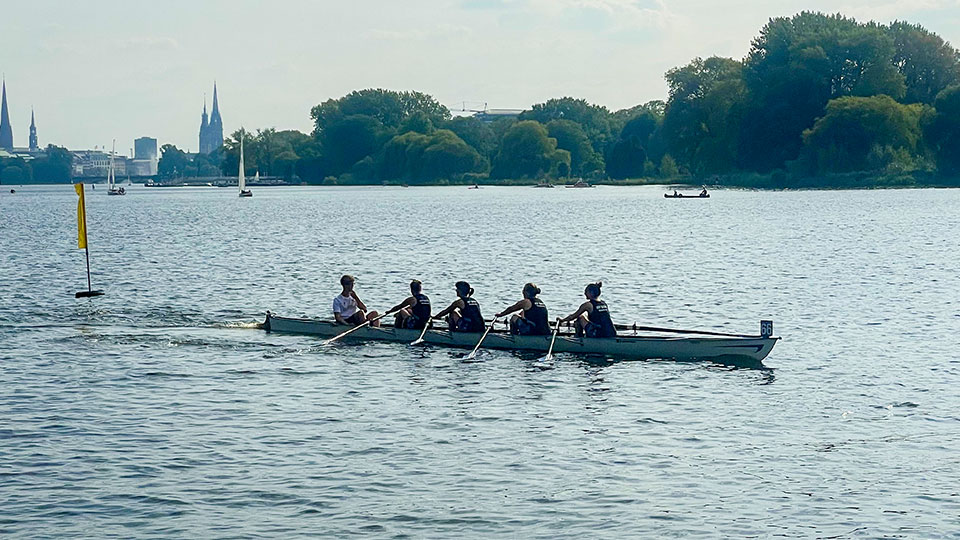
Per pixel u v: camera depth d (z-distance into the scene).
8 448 19.42
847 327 32.16
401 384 24.98
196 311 37.16
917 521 15.85
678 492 17.09
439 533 15.53
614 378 25.48
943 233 69.44
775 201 123.69
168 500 16.80
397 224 92.12
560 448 19.47
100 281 46.75
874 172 143.75
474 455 19.08
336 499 16.84
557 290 42.31
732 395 23.50
